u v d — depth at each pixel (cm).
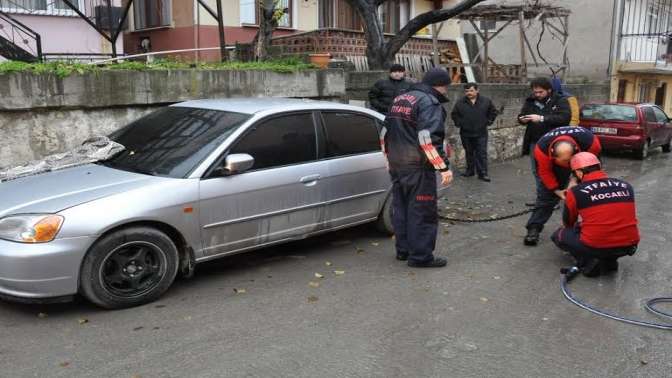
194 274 530
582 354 387
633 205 525
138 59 1290
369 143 615
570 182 572
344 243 634
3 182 496
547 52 2008
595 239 516
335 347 390
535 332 419
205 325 421
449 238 662
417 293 489
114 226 430
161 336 403
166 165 493
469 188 968
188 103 589
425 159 532
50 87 638
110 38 1010
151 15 1450
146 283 456
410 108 527
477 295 488
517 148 1336
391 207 638
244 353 380
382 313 447
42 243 407
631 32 1991
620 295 494
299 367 363
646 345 402
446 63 1650
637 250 621
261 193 514
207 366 362
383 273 539
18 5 1073
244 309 451
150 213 446
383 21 1850
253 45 1021
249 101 586
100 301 435
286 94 851
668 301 481
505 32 2069
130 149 534
